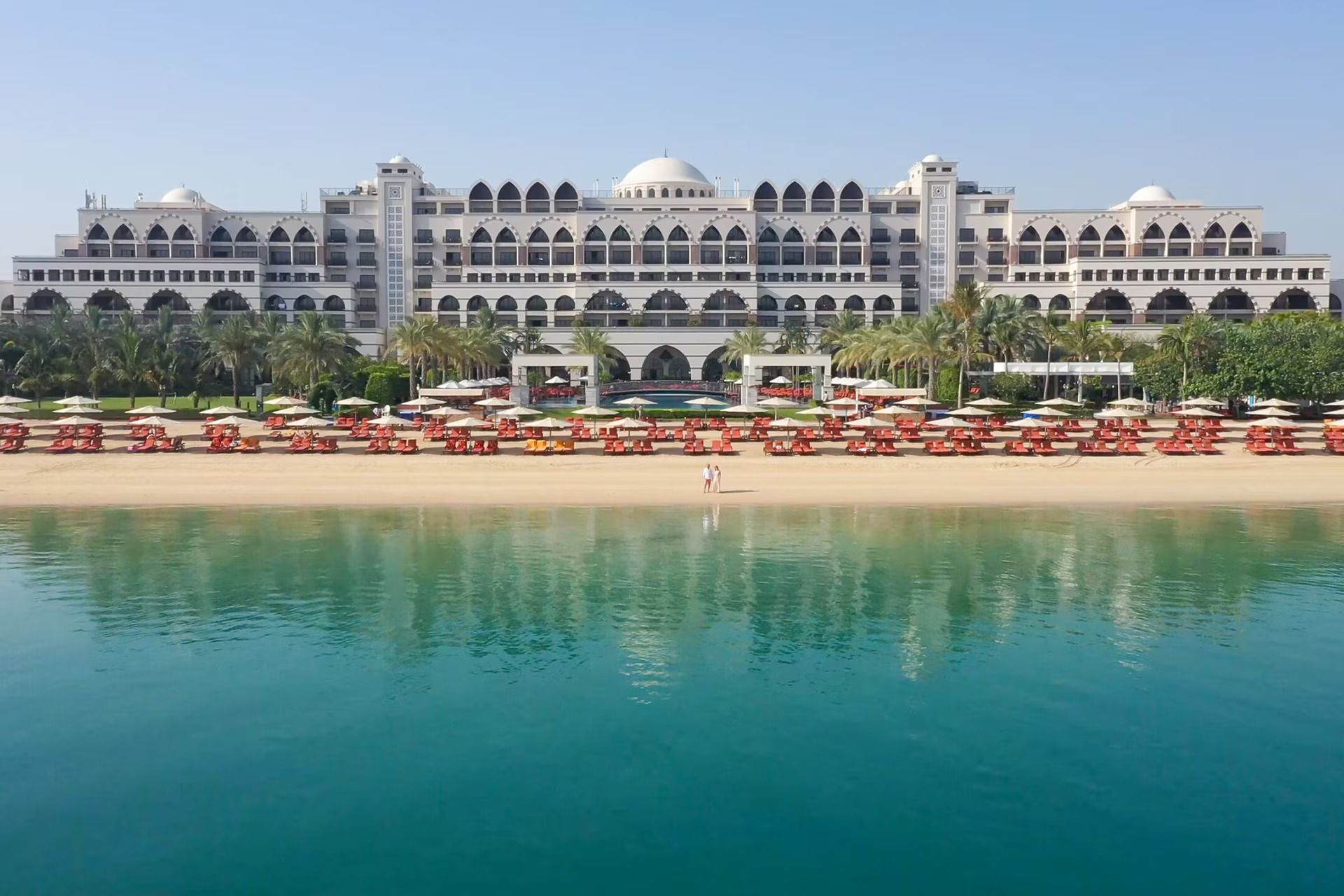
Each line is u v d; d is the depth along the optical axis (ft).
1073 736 68.03
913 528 132.36
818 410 223.51
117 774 62.95
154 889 51.21
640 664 81.51
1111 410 233.14
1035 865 53.11
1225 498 154.81
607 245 471.21
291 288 472.44
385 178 490.08
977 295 311.88
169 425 251.19
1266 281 448.65
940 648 84.84
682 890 50.98
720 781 61.87
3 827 56.90
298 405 236.22
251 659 82.53
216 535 127.95
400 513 142.92
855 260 484.33
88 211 473.67
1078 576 106.83
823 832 56.13
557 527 132.87
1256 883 51.78
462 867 52.95
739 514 141.69
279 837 55.72
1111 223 480.23
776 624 91.40
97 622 91.76
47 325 346.33
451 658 82.99
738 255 473.26
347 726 69.77
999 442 217.56
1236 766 63.77
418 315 406.21
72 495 155.63
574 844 55.06
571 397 346.74
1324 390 255.09
